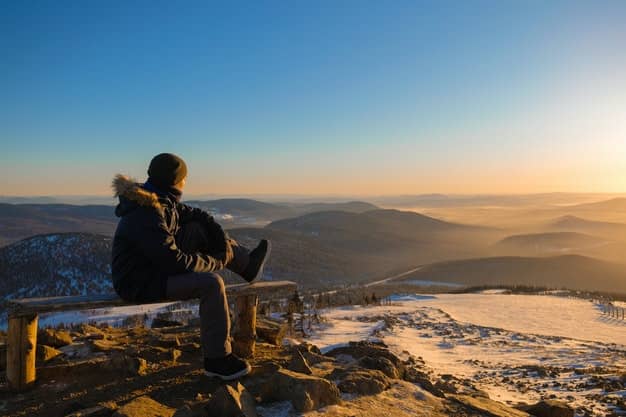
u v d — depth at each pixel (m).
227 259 4.23
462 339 28.77
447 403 4.03
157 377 4.07
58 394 3.68
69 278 162.75
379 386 4.00
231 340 4.73
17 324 3.72
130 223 3.58
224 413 3.12
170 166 3.86
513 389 9.41
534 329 46.47
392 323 40.75
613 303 76.75
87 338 5.39
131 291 3.66
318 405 3.50
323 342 19.95
